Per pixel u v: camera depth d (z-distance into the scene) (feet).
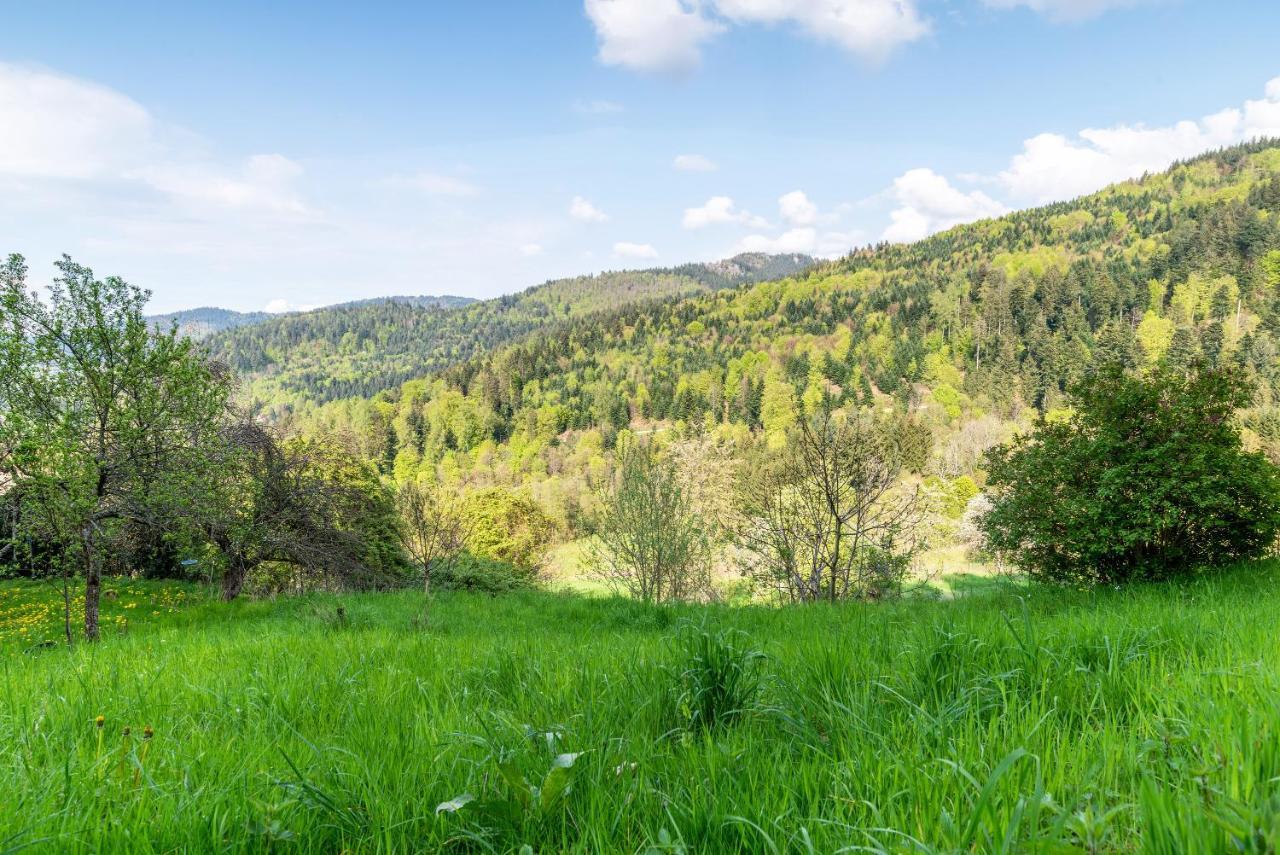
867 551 43.93
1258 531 29.32
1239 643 10.32
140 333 36.35
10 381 33.50
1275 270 509.76
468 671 12.60
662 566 57.41
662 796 5.66
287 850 5.22
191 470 39.24
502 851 5.16
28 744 7.79
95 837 5.09
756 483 48.16
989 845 4.18
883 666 10.05
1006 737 6.54
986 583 62.08
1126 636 10.56
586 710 8.67
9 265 32.94
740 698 8.83
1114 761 5.67
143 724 9.29
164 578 68.85
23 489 34.32
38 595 53.42
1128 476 30.22
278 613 40.42
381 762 6.86
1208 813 3.87
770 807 5.31
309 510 56.70
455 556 70.54
